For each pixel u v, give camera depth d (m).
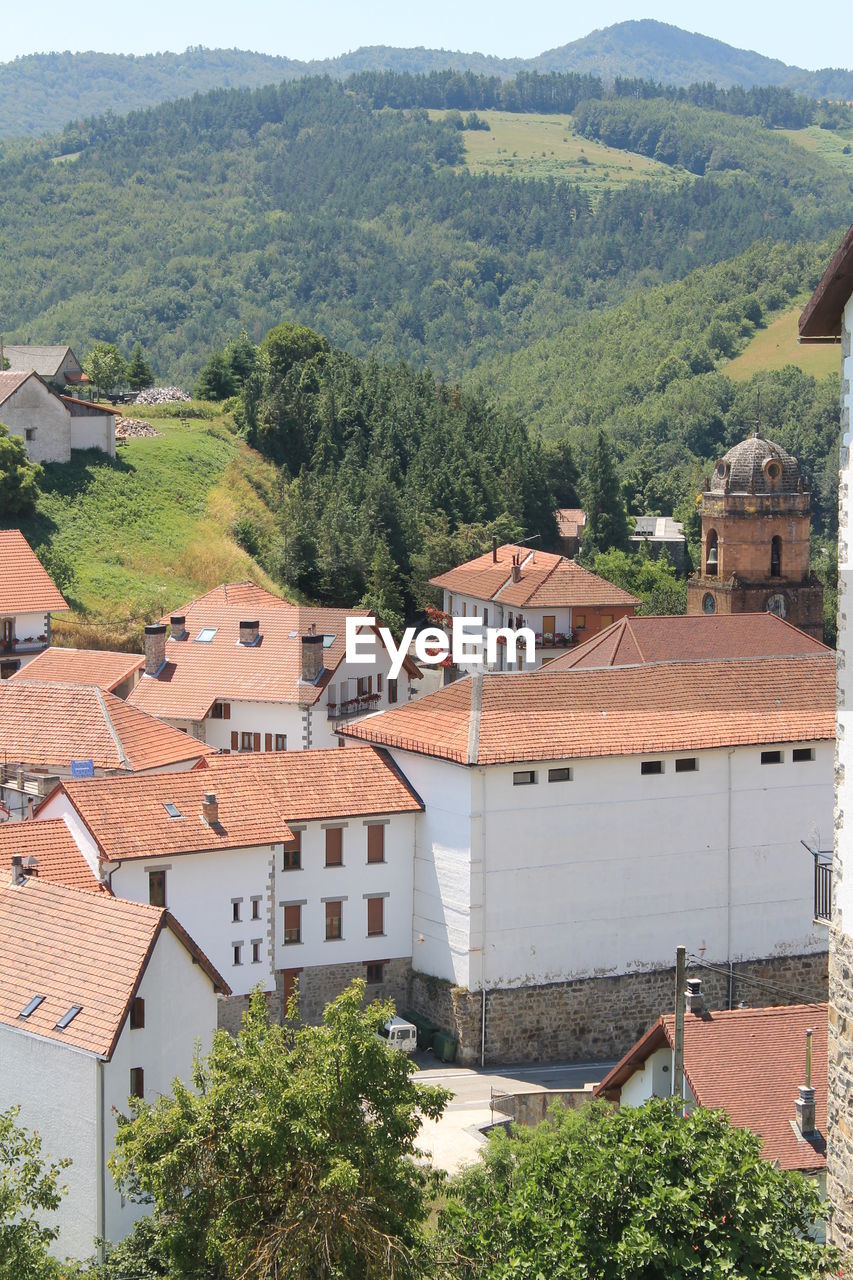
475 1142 54.94
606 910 66.75
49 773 75.25
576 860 66.19
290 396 168.62
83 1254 45.31
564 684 68.75
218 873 62.34
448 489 163.12
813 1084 42.16
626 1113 30.27
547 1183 29.77
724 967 68.69
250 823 63.31
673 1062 43.19
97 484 138.12
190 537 135.50
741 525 102.88
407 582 145.12
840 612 27.48
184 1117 34.12
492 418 191.12
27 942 49.78
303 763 67.19
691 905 68.00
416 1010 67.25
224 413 173.50
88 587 121.44
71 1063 45.62
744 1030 43.62
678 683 70.00
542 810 65.69
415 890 67.56
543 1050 65.94
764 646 85.69
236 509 146.12
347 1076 34.09
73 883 59.41
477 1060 64.88
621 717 67.69
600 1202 28.38
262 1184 33.44
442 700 69.00
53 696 78.12
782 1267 27.23
